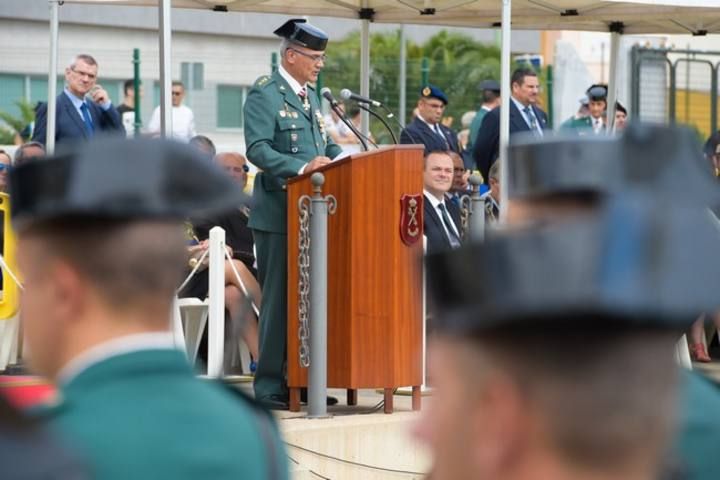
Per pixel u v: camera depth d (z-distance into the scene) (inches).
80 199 214.1
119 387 217.9
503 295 150.3
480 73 2026.3
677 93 1579.7
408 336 717.3
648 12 1029.8
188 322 802.8
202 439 216.8
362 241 707.4
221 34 2185.0
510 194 211.2
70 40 2151.8
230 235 851.4
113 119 1082.1
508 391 151.2
